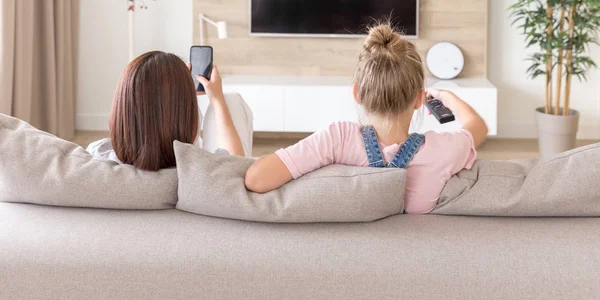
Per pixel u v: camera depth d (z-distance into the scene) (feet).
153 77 5.29
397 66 5.26
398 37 5.48
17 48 15.30
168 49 18.49
